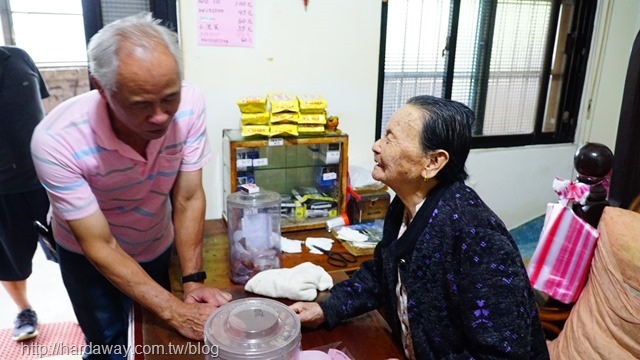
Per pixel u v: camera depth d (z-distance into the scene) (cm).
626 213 121
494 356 84
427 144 91
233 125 203
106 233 116
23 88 205
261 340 85
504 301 84
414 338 98
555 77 273
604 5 259
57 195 110
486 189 268
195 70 192
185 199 136
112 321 153
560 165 281
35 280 279
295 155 204
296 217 195
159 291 112
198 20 187
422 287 95
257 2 193
